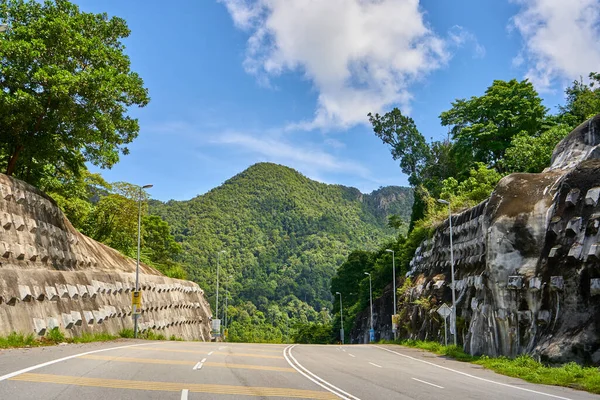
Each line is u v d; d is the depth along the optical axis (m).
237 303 156.62
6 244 26.00
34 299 23.61
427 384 15.17
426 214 61.09
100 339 28.11
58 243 32.75
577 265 20.95
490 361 23.77
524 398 12.91
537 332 22.53
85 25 32.41
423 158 75.31
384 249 86.19
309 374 16.05
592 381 15.79
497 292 25.48
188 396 10.00
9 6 29.30
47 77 26.73
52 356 16.14
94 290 31.56
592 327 19.27
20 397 8.98
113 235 56.91
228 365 17.11
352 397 11.43
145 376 12.62
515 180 28.34
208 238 197.25
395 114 75.62
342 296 102.62
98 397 9.34
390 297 72.19
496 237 26.27
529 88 54.53
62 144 33.16
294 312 166.88
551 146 44.53
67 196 47.09
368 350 36.69
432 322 42.41
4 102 26.47
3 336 20.19
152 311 44.00
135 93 32.12
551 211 24.75
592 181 22.62
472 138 55.53
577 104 51.69
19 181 29.44
